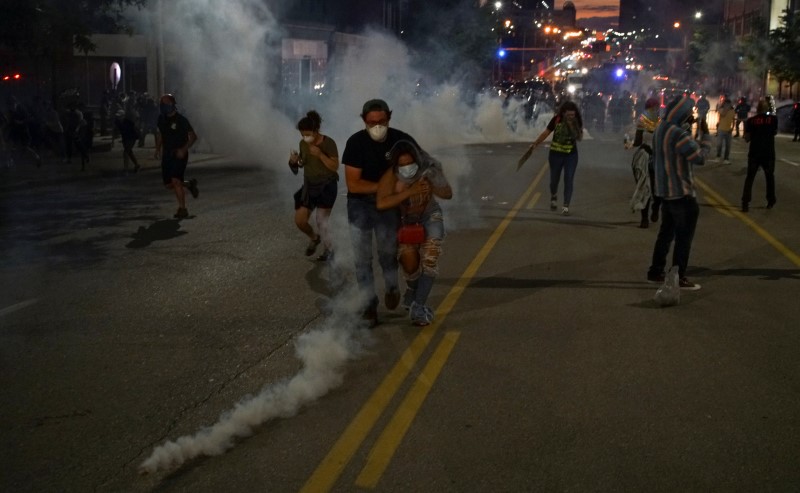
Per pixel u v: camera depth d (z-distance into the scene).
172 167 13.20
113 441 4.98
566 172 13.65
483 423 5.15
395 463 4.62
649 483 4.39
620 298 8.20
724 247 10.87
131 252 10.68
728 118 23.75
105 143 29.45
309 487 4.36
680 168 8.24
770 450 4.79
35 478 4.53
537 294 8.32
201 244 11.16
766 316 7.59
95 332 7.19
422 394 5.64
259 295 8.38
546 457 4.68
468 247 10.77
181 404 5.54
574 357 6.41
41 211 14.60
